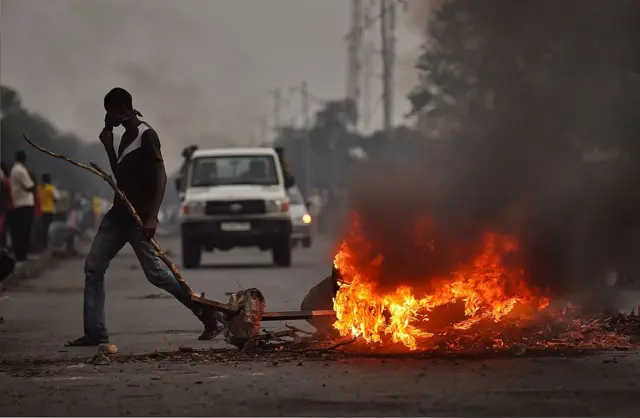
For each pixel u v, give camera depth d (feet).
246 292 71.67
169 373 63.26
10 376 62.95
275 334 71.67
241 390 57.00
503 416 50.14
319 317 73.61
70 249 243.81
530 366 63.26
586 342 71.10
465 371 61.77
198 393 56.44
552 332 72.54
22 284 153.79
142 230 76.23
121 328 92.12
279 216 189.98
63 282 158.51
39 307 116.98
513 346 67.31
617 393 55.26
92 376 62.75
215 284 145.79
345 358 66.90
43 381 61.11
